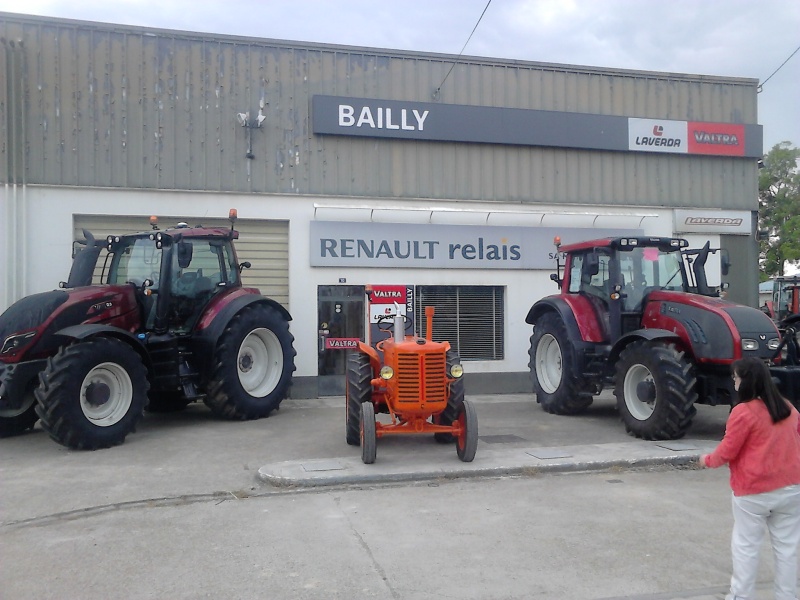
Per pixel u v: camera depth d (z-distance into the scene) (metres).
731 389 8.50
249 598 4.41
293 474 7.07
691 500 6.53
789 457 4.00
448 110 13.20
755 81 15.14
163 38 12.10
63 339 8.74
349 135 12.77
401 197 13.05
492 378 13.45
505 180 13.60
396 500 6.52
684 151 14.54
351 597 4.42
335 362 12.75
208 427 9.98
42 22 11.63
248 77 12.41
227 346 10.20
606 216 14.06
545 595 4.45
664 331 9.09
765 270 31.88
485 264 13.38
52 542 5.45
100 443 8.44
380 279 12.90
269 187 12.48
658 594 4.48
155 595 4.46
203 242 10.55
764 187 31.84
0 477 7.25
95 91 11.83
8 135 11.50
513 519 5.95
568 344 10.75
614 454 7.98
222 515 6.07
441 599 4.39
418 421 7.72
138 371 8.88
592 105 14.09
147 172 12.02
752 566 4.05
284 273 12.65
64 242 11.70
